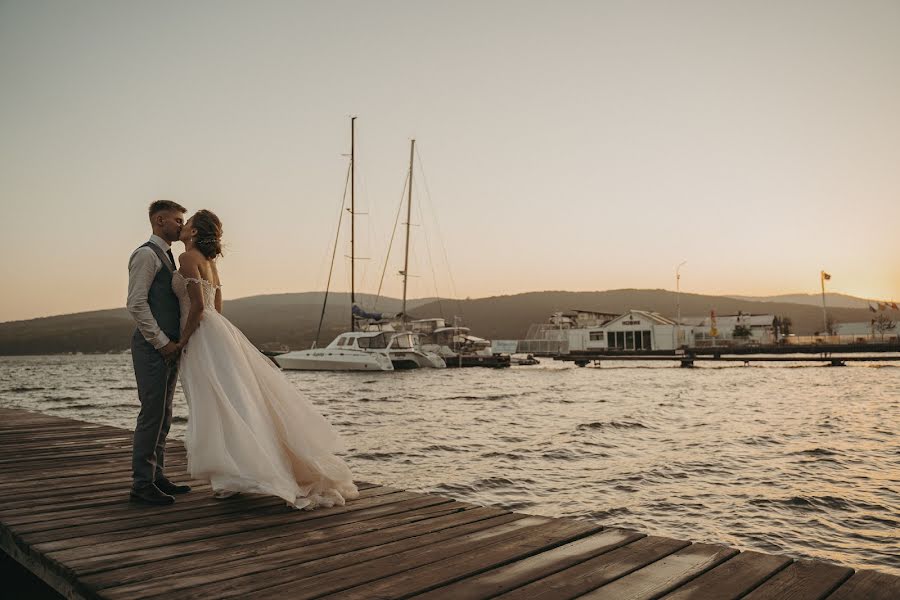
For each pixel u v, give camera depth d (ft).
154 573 11.02
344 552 12.27
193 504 16.11
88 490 17.54
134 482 16.06
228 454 15.47
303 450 15.99
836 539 24.14
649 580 10.66
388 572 11.11
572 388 111.96
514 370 173.47
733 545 23.50
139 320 15.40
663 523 26.32
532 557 12.00
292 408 16.35
